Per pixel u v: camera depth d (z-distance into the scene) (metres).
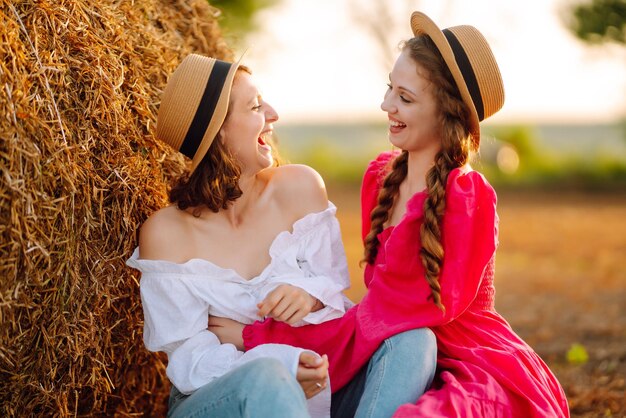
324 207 2.89
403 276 2.61
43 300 2.53
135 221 2.89
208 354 2.54
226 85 2.61
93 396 3.01
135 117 3.00
